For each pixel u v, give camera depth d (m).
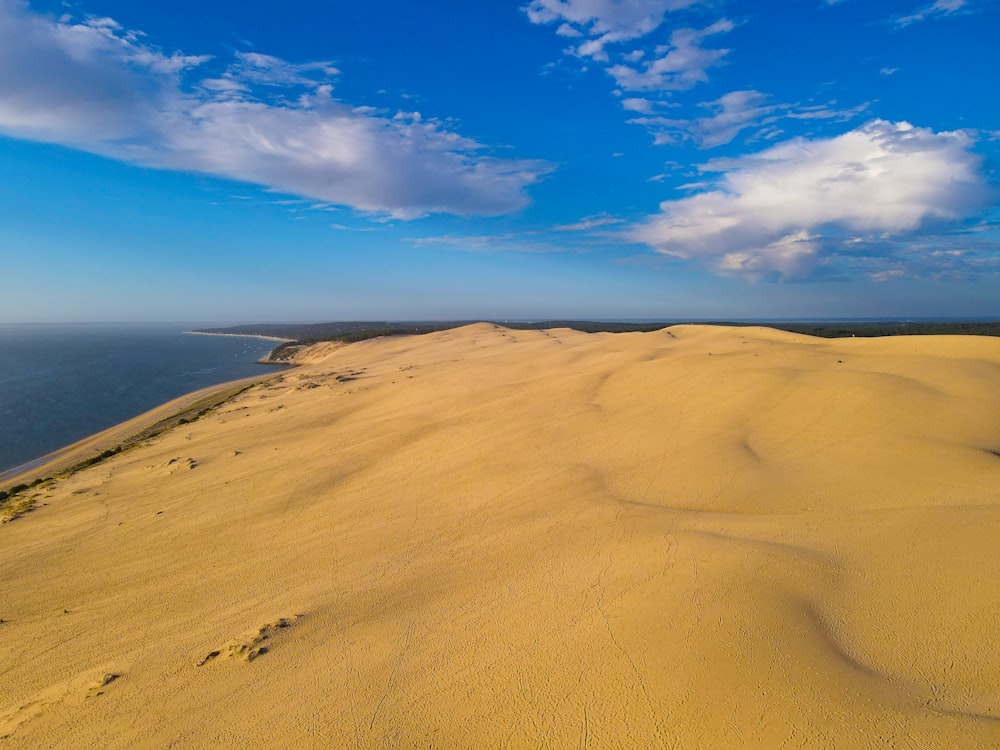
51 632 13.57
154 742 8.91
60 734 9.44
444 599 12.55
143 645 12.40
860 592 10.52
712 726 7.45
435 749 7.90
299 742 8.41
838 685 7.91
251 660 10.90
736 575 11.20
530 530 16.16
